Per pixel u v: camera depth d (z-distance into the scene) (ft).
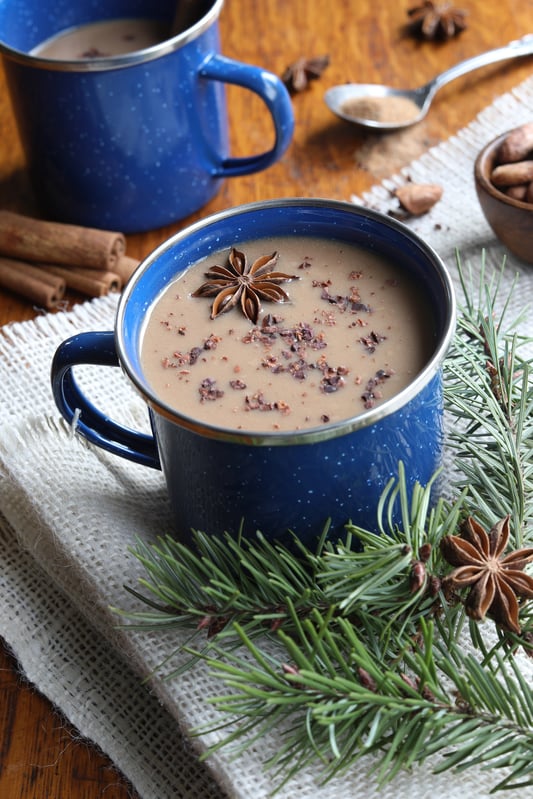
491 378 1.83
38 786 1.77
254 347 1.76
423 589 1.63
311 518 1.71
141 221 2.32
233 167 2.34
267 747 1.67
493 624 1.77
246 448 1.65
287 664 1.68
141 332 1.78
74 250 2.23
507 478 1.74
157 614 1.72
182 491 1.75
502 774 1.66
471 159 2.36
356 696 1.56
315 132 2.48
